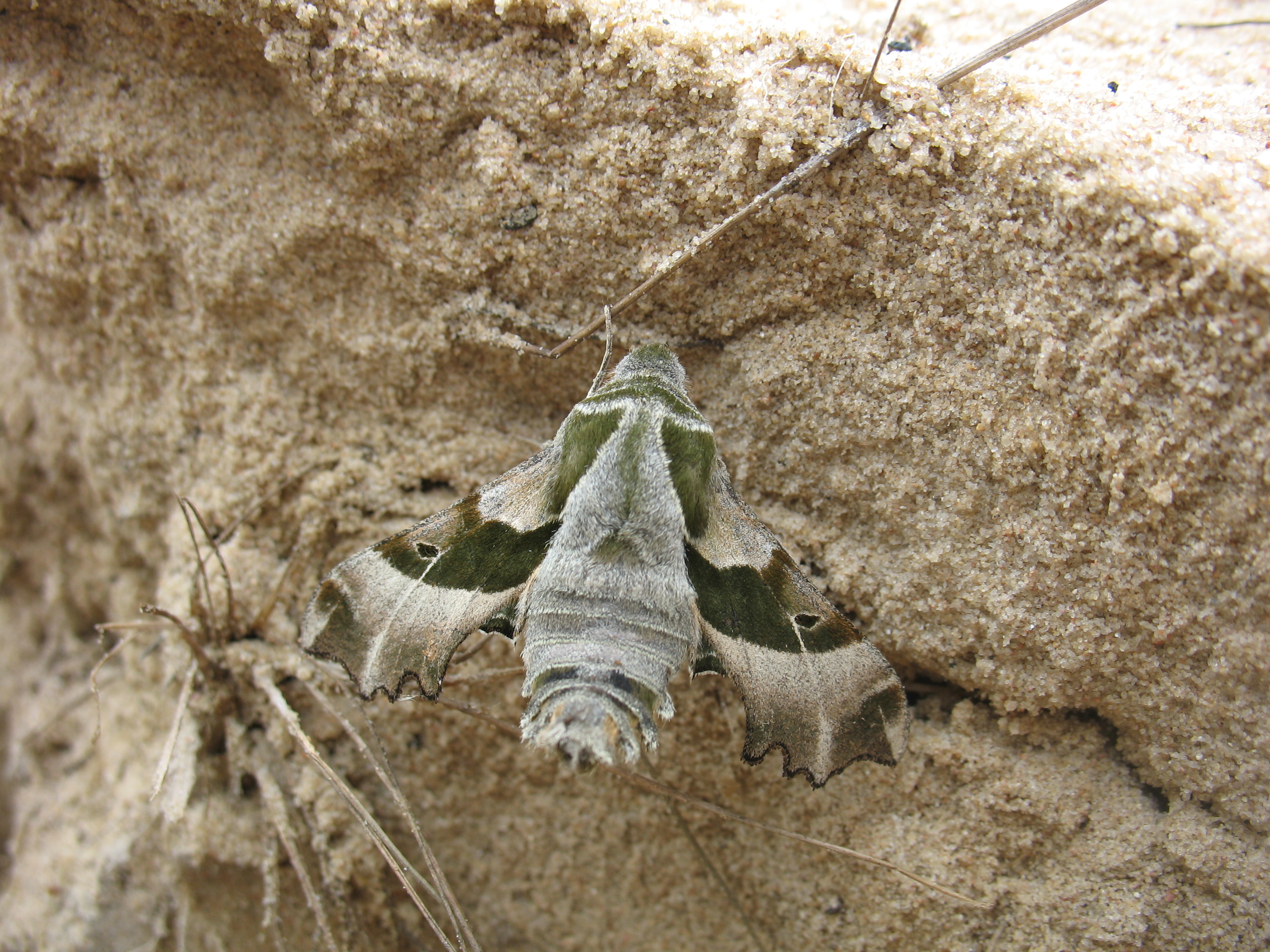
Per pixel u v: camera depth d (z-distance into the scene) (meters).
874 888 0.08
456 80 0.08
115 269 0.09
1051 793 0.08
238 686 0.09
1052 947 0.08
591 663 0.07
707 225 0.08
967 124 0.08
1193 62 0.09
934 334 0.08
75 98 0.09
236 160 0.09
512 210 0.08
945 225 0.08
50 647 0.11
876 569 0.08
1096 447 0.08
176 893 0.09
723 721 0.09
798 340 0.08
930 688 0.09
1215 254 0.07
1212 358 0.07
